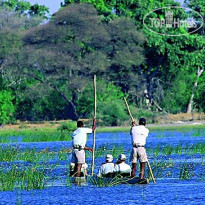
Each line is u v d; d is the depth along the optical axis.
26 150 149.75
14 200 86.88
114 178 98.50
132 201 84.50
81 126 104.62
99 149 152.00
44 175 106.19
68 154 144.62
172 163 120.62
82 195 89.56
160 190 92.44
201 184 97.50
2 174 101.38
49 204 83.69
